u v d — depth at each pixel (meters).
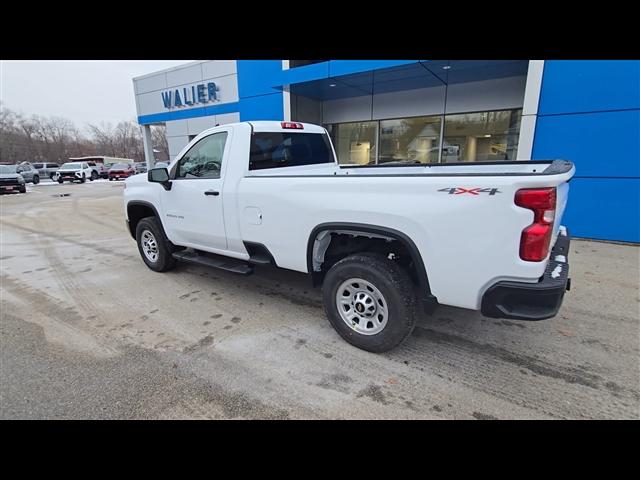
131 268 5.48
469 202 2.28
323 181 2.91
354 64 7.92
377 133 10.64
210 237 4.04
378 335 2.83
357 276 2.84
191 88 14.73
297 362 2.86
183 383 2.62
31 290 4.61
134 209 5.19
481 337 3.20
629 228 6.34
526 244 2.17
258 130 3.72
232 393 2.50
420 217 2.46
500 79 8.57
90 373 2.75
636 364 2.76
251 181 3.45
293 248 3.24
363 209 2.70
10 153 62.56
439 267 2.48
